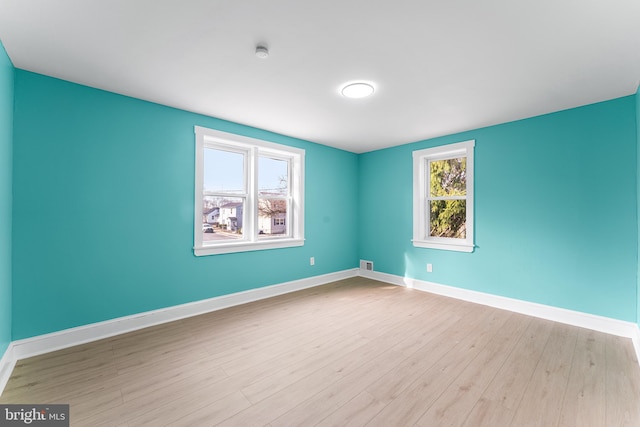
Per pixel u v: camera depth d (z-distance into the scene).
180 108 3.03
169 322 2.91
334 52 2.00
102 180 2.58
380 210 4.75
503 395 1.75
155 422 1.52
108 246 2.61
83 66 2.18
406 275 4.38
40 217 2.28
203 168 3.22
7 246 2.03
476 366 2.08
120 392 1.77
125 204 2.70
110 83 2.46
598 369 2.04
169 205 2.97
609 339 2.54
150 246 2.85
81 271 2.47
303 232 4.23
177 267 3.03
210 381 1.89
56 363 2.10
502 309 3.34
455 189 3.99
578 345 2.42
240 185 3.65
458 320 2.98
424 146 4.18
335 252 4.72
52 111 2.33
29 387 1.81
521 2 1.50
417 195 4.25
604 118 2.75
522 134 3.27
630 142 2.61
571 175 2.93
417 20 1.66
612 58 2.02
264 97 2.75
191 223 3.12
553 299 3.03
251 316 3.08
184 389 1.80
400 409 1.62
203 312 3.19
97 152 2.55
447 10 1.57
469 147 3.71
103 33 1.79
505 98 2.73
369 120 3.38
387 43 1.89
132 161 2.74
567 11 1.55
